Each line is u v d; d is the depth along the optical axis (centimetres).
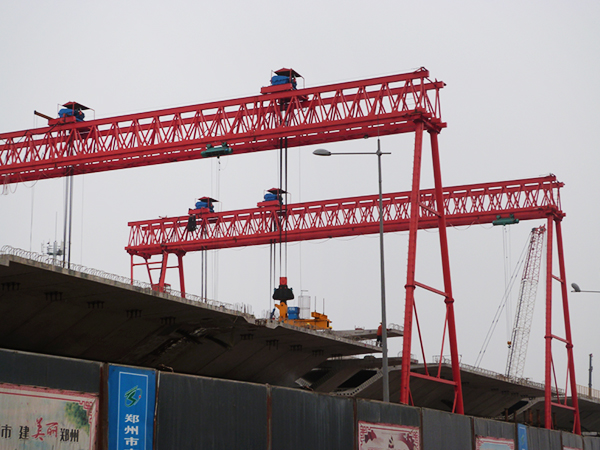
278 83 7244
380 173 4928
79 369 2492
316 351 7188
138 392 2678
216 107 7244
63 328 5041
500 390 10300
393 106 6675
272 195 10044
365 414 3938
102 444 2530
